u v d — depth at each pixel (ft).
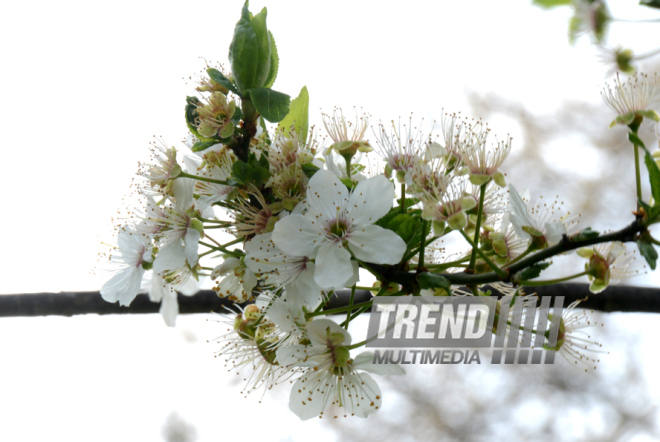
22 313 1.51
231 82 1.40
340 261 1.34
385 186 1.36
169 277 1.42
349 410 1.38
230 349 1.41
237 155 1.38
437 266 1.37
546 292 1.49
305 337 1.37
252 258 1.36
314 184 1.36
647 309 1.49
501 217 1.40
